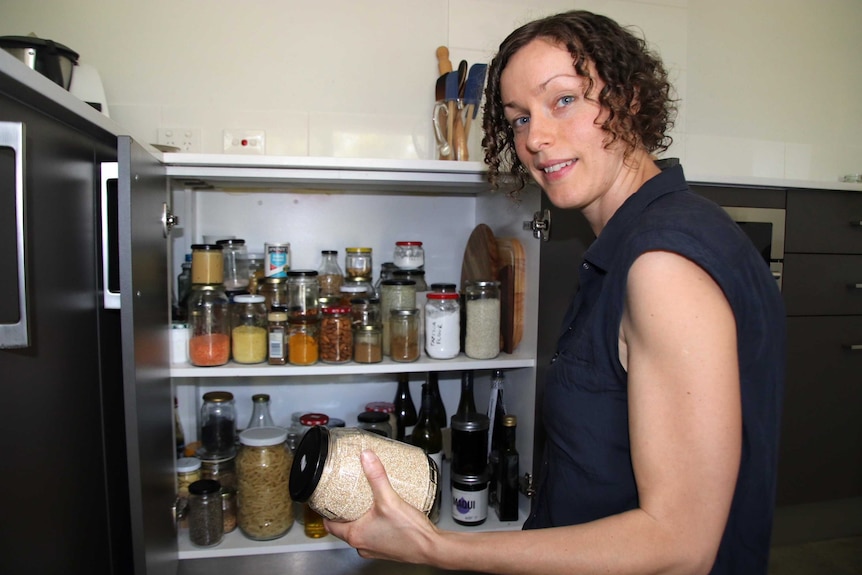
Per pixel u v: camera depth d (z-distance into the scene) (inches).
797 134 76.2
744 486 23.1
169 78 60.1
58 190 28.8
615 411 24.3
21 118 25.1
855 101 77.8
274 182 56.0
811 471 60.9
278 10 61.7
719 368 19.5
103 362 34.8
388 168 47.2
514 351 53.6
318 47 62.5
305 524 50.9
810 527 62.1
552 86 26.3
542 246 48.1
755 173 75.2
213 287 50.2
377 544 24.9
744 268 21.5
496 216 60.1
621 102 26.0
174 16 60.0
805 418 60.3
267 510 49.9
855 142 78.0
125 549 38.6
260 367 48.7
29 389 26.3
